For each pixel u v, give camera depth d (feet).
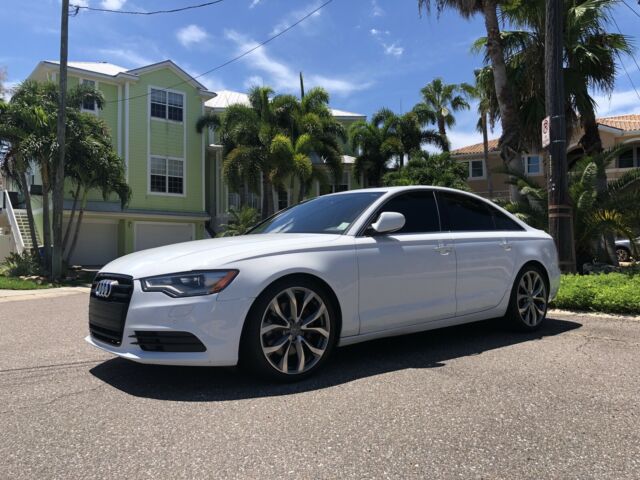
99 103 65.51
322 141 88.84
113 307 13.29
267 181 83.61
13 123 57.36
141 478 8.80
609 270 35.81
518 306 19.27
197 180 92.38
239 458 9.47
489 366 15.21
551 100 30.14
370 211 15.87
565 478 8.80
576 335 19.40
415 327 16.08
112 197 83.25
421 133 108.99
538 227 39.34
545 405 12.05
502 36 48.24
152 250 15.19
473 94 112.88
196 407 11.96
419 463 9.30
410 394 12.77
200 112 93.25
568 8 44.96
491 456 9.57
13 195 94.68
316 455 9.59
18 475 8.94
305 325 13.74
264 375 13.17
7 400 12.72
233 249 13.50
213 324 12.43
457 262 17.07
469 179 119.65
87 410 11.91
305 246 13.99
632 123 101.65
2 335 21.83
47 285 53.42
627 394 12.78
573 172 41.19
